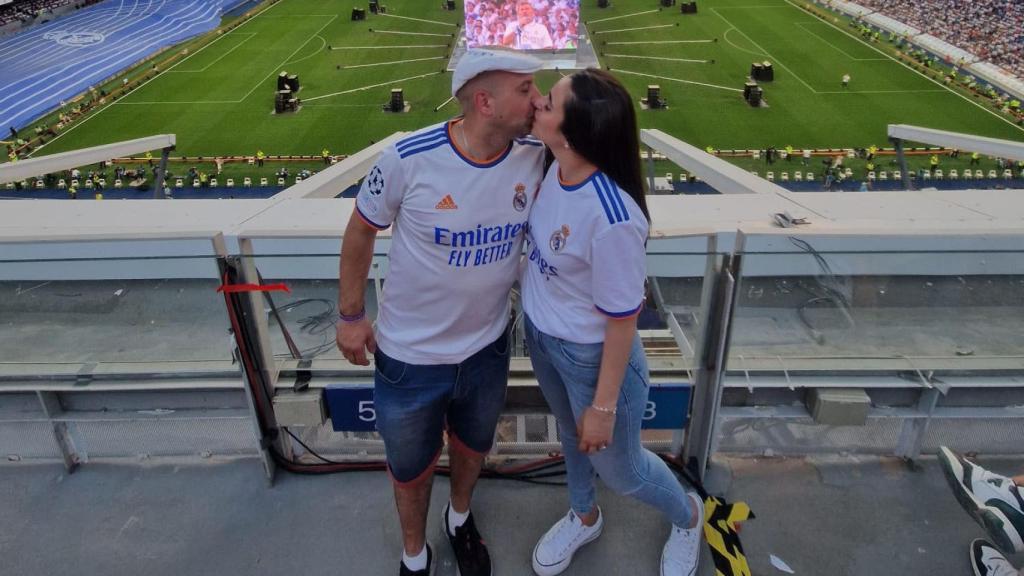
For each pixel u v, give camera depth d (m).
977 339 2.95
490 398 2.55
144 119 24.72
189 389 3.05
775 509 2.96
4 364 3.04
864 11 36.91
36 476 3.15
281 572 2.73
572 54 30.50
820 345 2.97
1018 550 2.47
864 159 21.22
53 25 36.19
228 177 20.69
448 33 33.56
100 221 4.07
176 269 2.76
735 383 3.02
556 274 2.16
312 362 3.05
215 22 36.50
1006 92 27.12
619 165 1.98
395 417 2.45
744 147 22.09
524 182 2.14
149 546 2.83
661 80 27.61
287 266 2.82
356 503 3.00
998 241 2.77
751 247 2.67
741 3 38.34
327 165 21.25
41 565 2.77
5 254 2.82
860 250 2.75
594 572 2.70
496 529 2.90
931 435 3.16
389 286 2.33
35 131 24.06
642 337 2.98
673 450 3.22
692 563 2.65
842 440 3.20
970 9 35.09
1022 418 3.12
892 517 2.91
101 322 2.93
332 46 32.09
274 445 3.10
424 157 2.05
